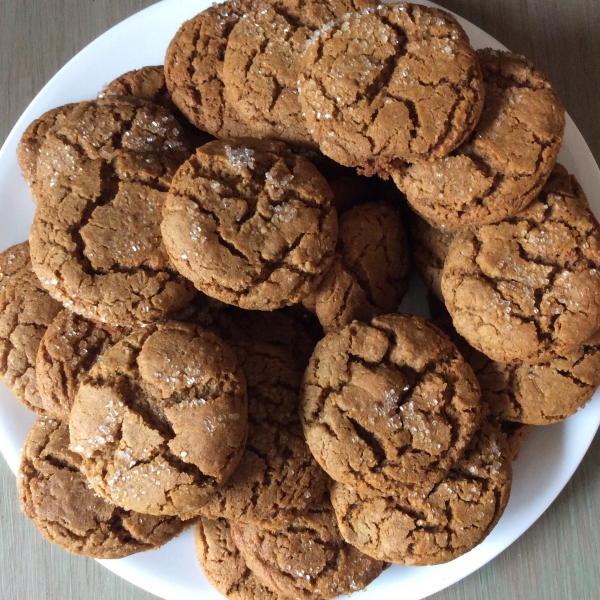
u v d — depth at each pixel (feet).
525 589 1.25
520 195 0.91
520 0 1.25
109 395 0.91
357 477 0.92
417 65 0.88
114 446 0.91
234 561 1.07
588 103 1.25
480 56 0.96
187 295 0.97
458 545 0.95
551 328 0.92
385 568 1.07
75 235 0.96
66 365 1.00
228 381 0.92
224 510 0.96
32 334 1.06
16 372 1.05
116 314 0.95
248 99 0.97
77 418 0.92
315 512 1.05
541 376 1.00
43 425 1.06
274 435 0.98
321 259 0.94
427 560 0.96
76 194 0.97
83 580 1.27
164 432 0.90
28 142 1.08
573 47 1.24
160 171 0.99
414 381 0.94
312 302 1.00
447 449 0.93
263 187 0.94
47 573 1.27
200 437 0.89
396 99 0.88
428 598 1.27
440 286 1.05
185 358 0.92
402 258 1.06
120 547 1.01
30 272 1.08
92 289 0.94
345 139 0.88
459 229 0.97
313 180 0.95
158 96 1.09
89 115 1.01
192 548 1.11
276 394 0.99
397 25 0.90
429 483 0.92
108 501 0.97
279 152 0.96
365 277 1.02
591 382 1.00
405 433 0.92
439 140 0.88
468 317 0.94
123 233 0.96
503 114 0.91
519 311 0.92
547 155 0.90
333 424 0.92
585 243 0.93
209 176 0.93
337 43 0.89
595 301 0.92
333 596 1.04
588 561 1.24
